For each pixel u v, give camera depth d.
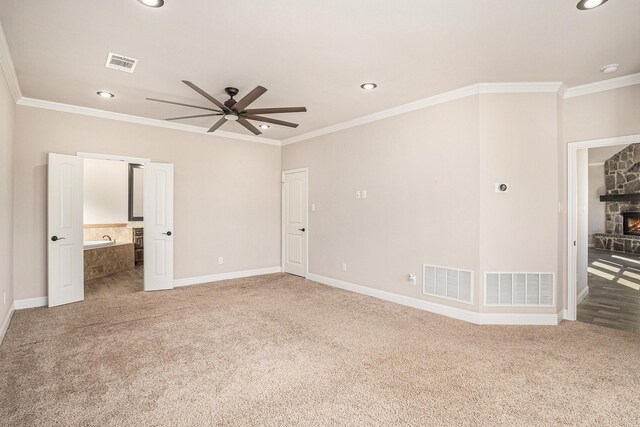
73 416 1.95
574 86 3.59
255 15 2.31
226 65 3.12
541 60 2.99
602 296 4.72
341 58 2.97
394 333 3.27
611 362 2.65
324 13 2.29
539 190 3.54
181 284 5.26
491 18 2.34
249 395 2.19
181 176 5.26
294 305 4.20
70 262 4.27
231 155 5.79
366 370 2.52
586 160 4.69
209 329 3.36
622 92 3.36
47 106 4.16
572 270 3.68
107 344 2.98
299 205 6.01
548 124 3.52
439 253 3.90
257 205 6.12
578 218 4.31
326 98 3.99
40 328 3.36
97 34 2.57
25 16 2.31
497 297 3.57
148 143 4.94
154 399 2.13
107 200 7.10
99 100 4.10
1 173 3.05
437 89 3.71
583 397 2.17
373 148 4.62
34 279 4.11
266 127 5.36
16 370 2.50
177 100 4.09
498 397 2.17
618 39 2.61
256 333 3.26
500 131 3.54
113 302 4.31
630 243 9.33
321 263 5.49
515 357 2.74
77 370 2.50
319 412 2.01
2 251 3.17
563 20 2.35
